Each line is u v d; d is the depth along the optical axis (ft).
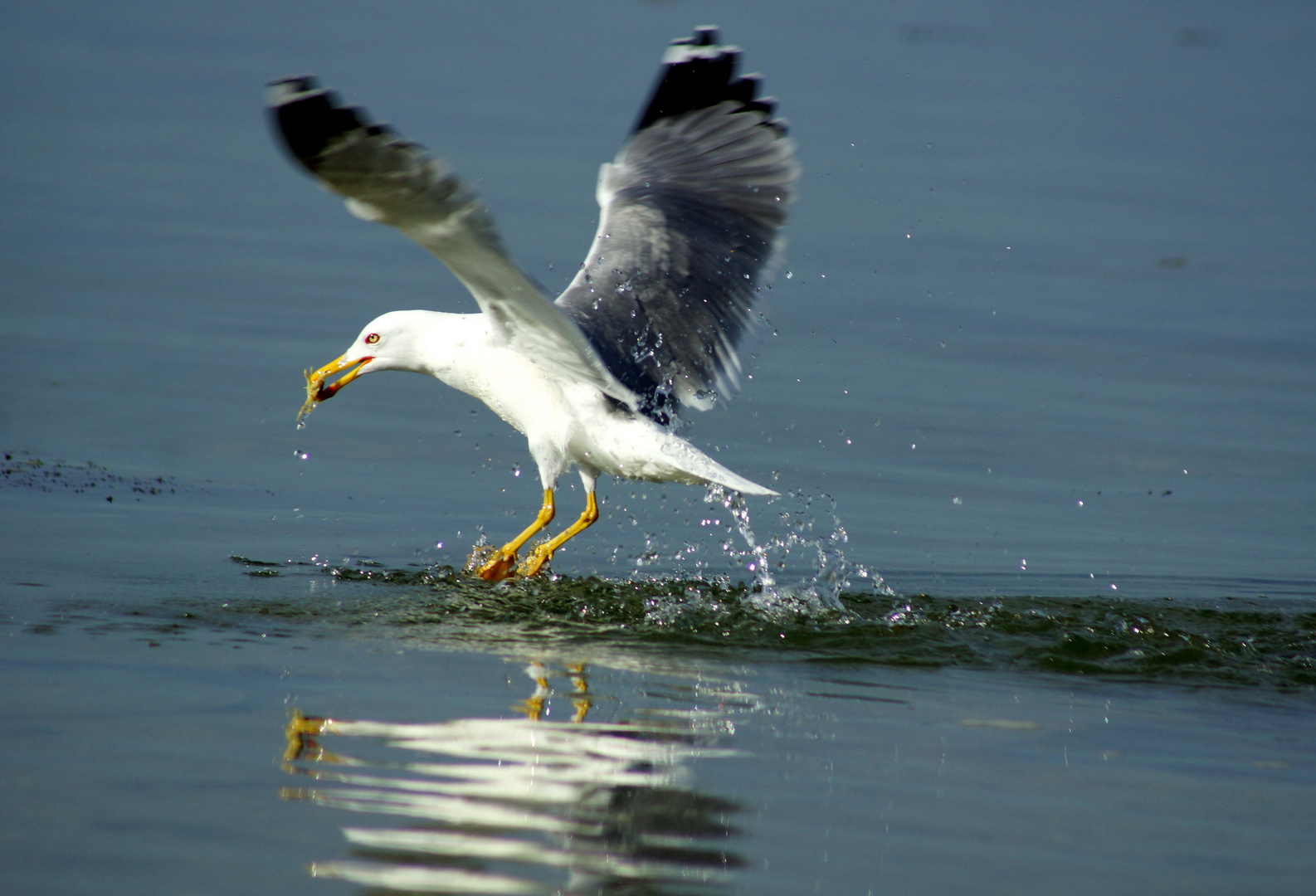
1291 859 20.95
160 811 20.81
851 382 56.80
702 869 19.92
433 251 27.66
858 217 79.25
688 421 39.40
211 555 37.47
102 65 112.98
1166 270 72.33
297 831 20.38
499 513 44.32
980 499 46.19
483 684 27.76
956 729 26.48
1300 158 98.94
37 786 21.42
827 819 21.77
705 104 41.52
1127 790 23.56
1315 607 36.68
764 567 39.55
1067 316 65.16
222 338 57.36
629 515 44.93
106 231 70.90
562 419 38.29
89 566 35.40
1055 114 111.86
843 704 27.78
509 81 113.29
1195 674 31.22
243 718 24.84
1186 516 44.78
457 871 19.48
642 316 38.47
